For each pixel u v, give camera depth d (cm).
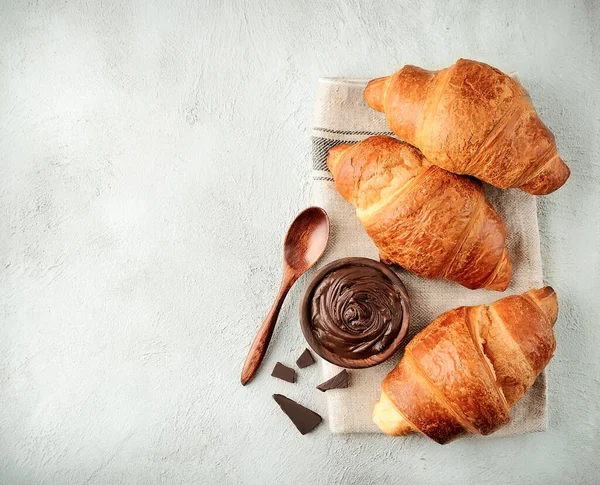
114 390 48
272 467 47
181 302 48
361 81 46
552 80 48
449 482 47
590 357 47
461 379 40
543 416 46
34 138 48
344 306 43
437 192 41
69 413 48
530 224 46
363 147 43
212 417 47
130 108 48
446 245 41
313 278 44
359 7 48
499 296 46
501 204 46
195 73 48
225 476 47
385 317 44
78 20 48
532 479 47
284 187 48
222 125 48
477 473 47
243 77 48
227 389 47
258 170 48
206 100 48
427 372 41
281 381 47
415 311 46
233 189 48
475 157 40
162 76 48
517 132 39
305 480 47
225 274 48
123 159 48
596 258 48
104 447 48
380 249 44
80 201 48
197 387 47
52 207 48
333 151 45
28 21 48
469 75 40
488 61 48
